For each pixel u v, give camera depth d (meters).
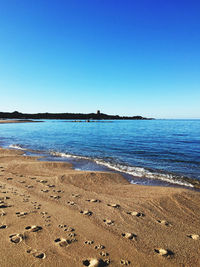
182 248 3.54
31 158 13.15
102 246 3.47
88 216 4.73
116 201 5.86
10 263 2.91
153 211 5.16
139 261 3.12
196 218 4.82
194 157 13.97
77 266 2.91
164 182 8.34
